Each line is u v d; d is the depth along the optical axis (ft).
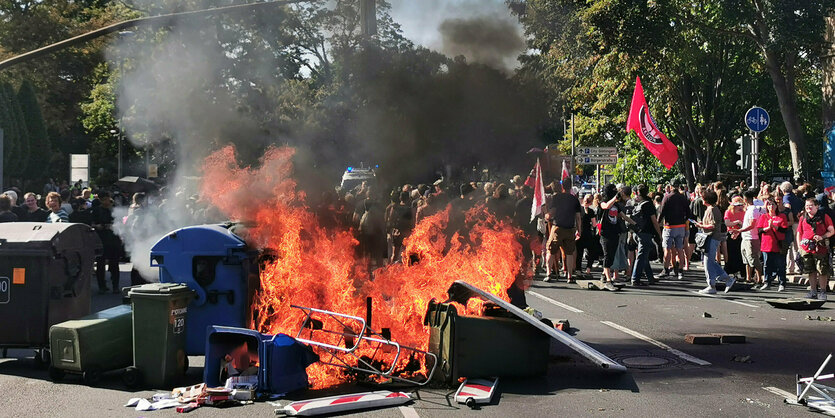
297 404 19.31
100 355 22.58
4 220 37.32
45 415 19.25
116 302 39.75
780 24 81.15
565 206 48.52
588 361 25.11
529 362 22.54
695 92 116.16
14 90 156.76
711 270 43.45
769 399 20.35
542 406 19.72
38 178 160.76
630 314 35.45
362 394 20.40
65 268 26.02
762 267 47.91
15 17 160.76
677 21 91.35
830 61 88.74
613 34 87.04
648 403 19.97
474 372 21.95
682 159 123.54
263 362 20.70
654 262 64.49
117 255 43.70
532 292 44.19
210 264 23.68
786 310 36.94
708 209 43.65
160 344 21.94
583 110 115.34
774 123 130.41
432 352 22.15
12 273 25.02
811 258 40.78
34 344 25.04
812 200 40.78
